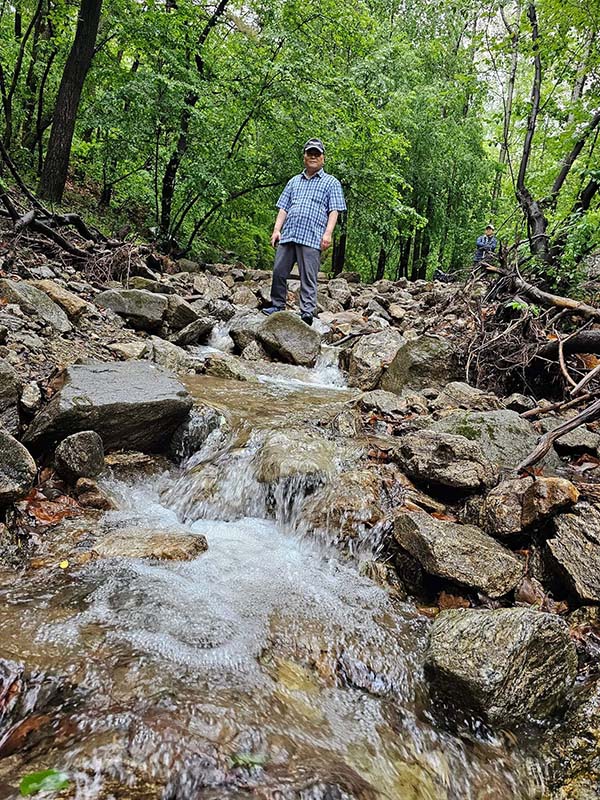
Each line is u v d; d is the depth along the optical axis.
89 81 11.18
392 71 15.36
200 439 3.66
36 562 2.33
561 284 6.21
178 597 2.25
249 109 10.92
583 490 2.98
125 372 3.66
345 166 13.02
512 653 1.91
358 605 2.44
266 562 2.70
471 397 4.48
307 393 5.00
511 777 1.71
